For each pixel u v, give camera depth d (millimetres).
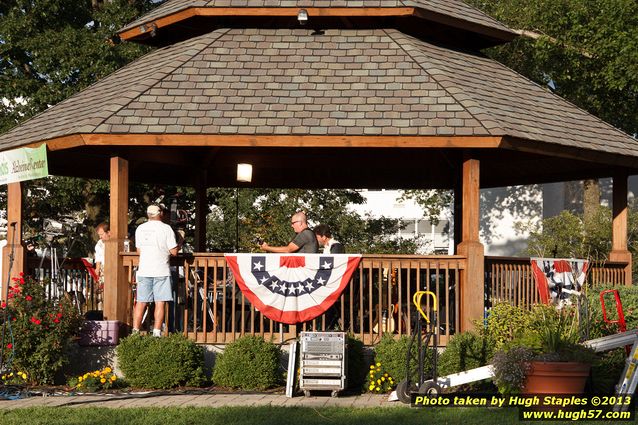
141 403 10633
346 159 17250
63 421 9352
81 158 15289
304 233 12836
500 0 26391
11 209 14102
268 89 12953
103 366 12281
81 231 25828
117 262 12531
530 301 13320
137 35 15516
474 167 12562
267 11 14055
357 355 11680
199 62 13539
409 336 11734
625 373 9734
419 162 17359
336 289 12023
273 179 18422
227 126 12188
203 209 17266
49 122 13914
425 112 12359
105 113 12445
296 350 11336
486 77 14344
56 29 25141
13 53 24703
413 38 14492
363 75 13234
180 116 12398
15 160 12961
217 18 14625
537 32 24516
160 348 11773
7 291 12180
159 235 12180
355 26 14633
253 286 12062
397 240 26812
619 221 15617
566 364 10000
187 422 9305
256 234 25281
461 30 15055
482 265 12258
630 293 12898
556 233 24656
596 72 22594
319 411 9969
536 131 12781
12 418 9523
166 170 17938
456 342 11617
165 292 12164
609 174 15891
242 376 11625
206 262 12383
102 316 13320
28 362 11953
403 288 14266
